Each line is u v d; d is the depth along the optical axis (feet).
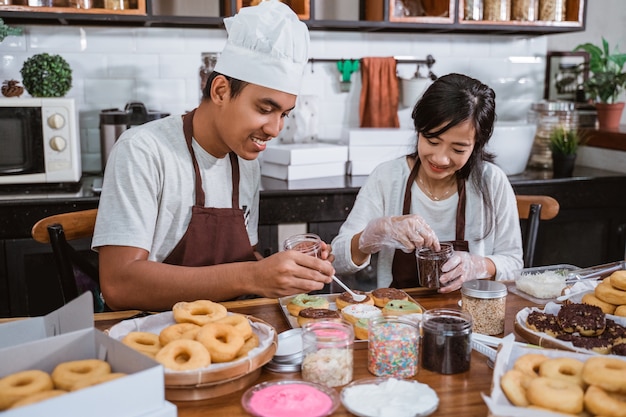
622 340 4.18
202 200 5.67
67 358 3.50
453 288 5.41
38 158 9.00
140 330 4.28
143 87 10.64
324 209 9.41
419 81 11.24
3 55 10.02
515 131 10.34
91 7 9.31
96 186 9.25
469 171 6.46
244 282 4.79
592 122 11.88
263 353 3.83
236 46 5.04
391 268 6.72
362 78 11.34
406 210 6.70
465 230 6.68
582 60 12.31
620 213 10.60
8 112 8.76
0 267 8.53
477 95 5.74
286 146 10.38
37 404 2.71
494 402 3.19
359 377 3.94
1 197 8.60
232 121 5.15
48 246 8.64
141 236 5.15
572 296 5.06
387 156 10.53
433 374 3.98
